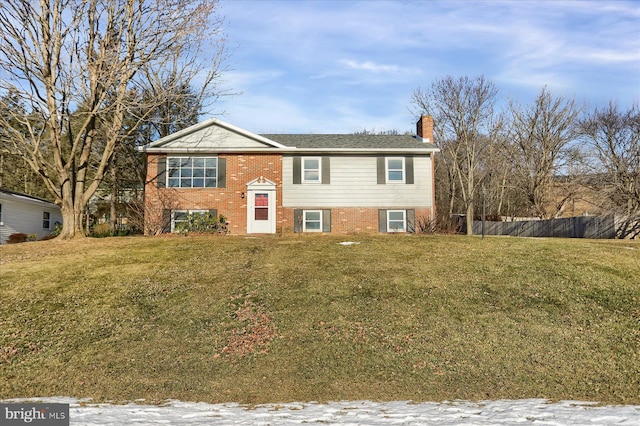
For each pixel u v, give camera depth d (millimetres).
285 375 8781
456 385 8359
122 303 12195
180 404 7453
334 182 25484
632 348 9484
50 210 32219
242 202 24953
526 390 8109
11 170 37375
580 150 40156
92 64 20688
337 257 15531
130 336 10492
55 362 9422
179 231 22938
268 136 27656
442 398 7793
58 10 19781
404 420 6293
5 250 17688
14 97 20047
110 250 17375
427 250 16359
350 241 18422
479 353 9508
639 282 12609
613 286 12398
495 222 39438
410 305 11609
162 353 9711
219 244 18000
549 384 8320
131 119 29906
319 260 15188
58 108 20781
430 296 12094
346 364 9156
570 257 14820
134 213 26984
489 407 7082
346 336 10227
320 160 25484
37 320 11281
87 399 7824
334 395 8000
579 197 40875
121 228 35750
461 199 45312
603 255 15039
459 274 13562
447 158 44688
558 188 42219
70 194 21031
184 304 12039
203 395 8023
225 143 25016
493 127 43312
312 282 13109
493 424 6039
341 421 6273
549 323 10633
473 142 42250
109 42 21031
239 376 8766
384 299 11953
